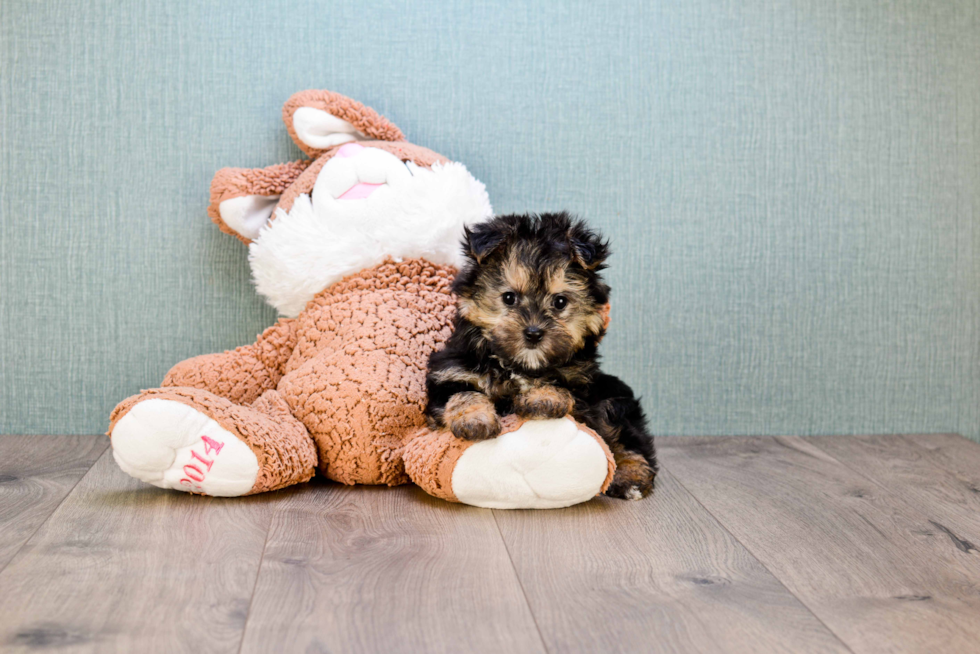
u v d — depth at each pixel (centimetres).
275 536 165
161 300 250
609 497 198
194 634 123
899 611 137
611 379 210
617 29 254
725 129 259
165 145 246
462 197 221
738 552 163
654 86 256
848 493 205
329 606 134
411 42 250
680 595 142
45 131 243
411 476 190
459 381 187
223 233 249
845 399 270
